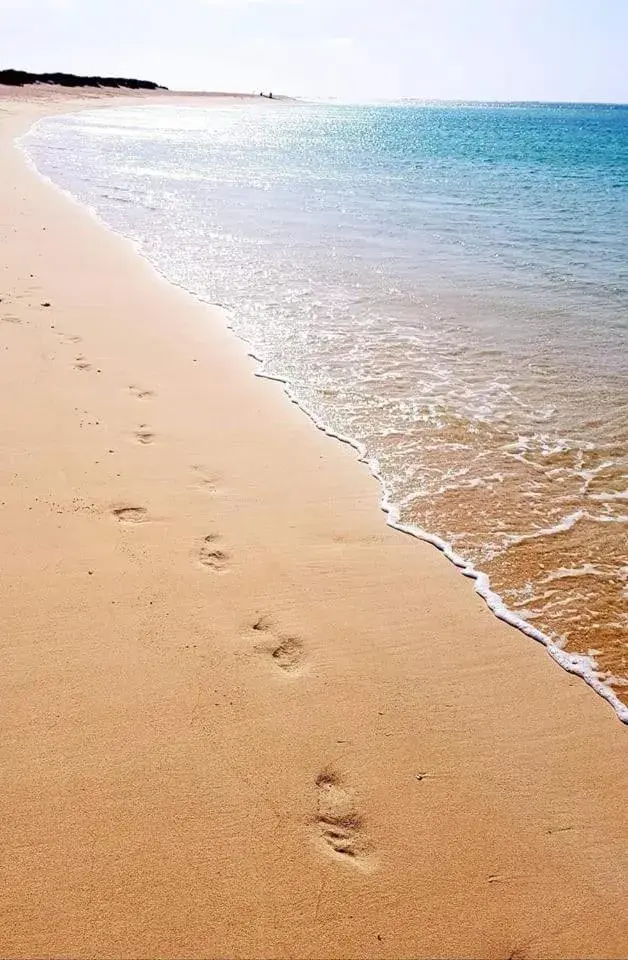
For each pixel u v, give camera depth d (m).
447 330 7.73
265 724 2.75
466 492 4.58
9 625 3.15
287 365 6.60
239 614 3.33
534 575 3.79
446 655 3.20
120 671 2.94
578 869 2.31
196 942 2.02
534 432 5.44
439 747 2.72
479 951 2.06
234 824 2.36
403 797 2.51
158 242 11.45
